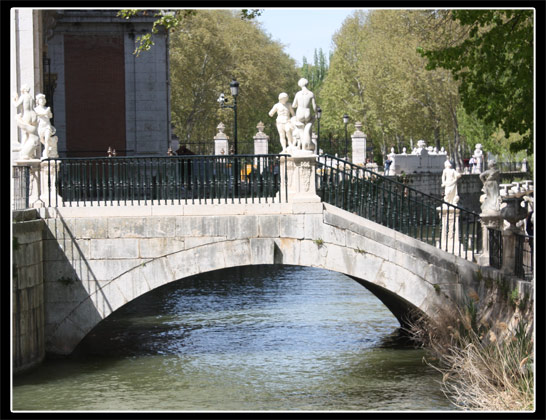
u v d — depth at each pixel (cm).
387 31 8806
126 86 5059
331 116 10594
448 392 2189
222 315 3303
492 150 8881
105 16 4997
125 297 2464
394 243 2500
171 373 2423
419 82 8269
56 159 2478
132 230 2459
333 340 2819
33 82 3272
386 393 2197
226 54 9469
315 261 2483
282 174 2522
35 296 2400
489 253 2623
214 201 2541
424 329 2631
